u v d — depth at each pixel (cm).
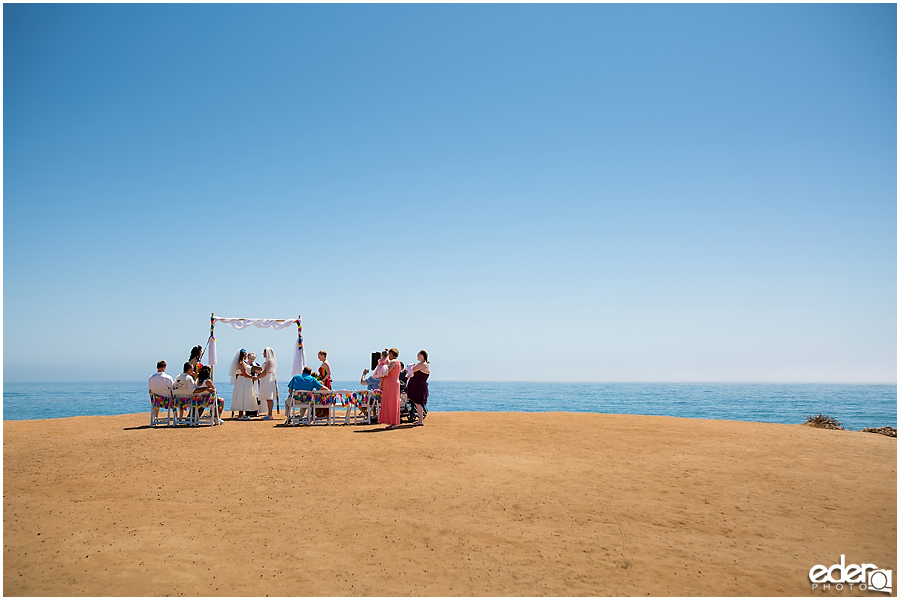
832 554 498
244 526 564
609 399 8844
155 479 753
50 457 906
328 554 493
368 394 1423
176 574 448
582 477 776
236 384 1582
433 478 768
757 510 623
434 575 451
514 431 1232
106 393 10050
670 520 589
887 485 734
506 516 601
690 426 1330
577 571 461
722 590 425
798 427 1345
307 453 947
